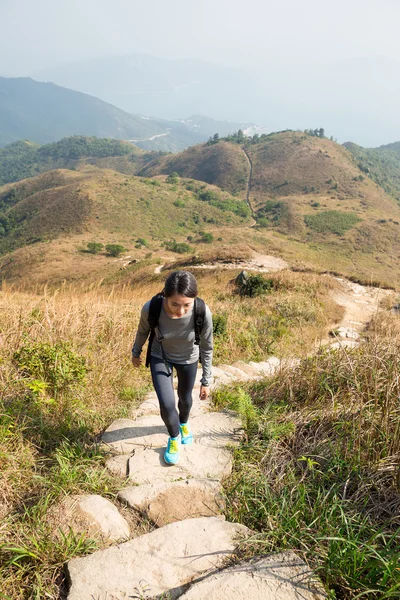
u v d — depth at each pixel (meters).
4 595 1.69
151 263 55.84
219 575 1.81
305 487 2.46
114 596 1.75
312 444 2.95
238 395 3.98
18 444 2.84
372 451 2.74
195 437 3.25
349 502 2.34
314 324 12.96
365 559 1.88
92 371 4.61
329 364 3.92
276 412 3.51
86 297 7.97
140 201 136.50
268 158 190.38
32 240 119.00
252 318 12.01
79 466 2.69
